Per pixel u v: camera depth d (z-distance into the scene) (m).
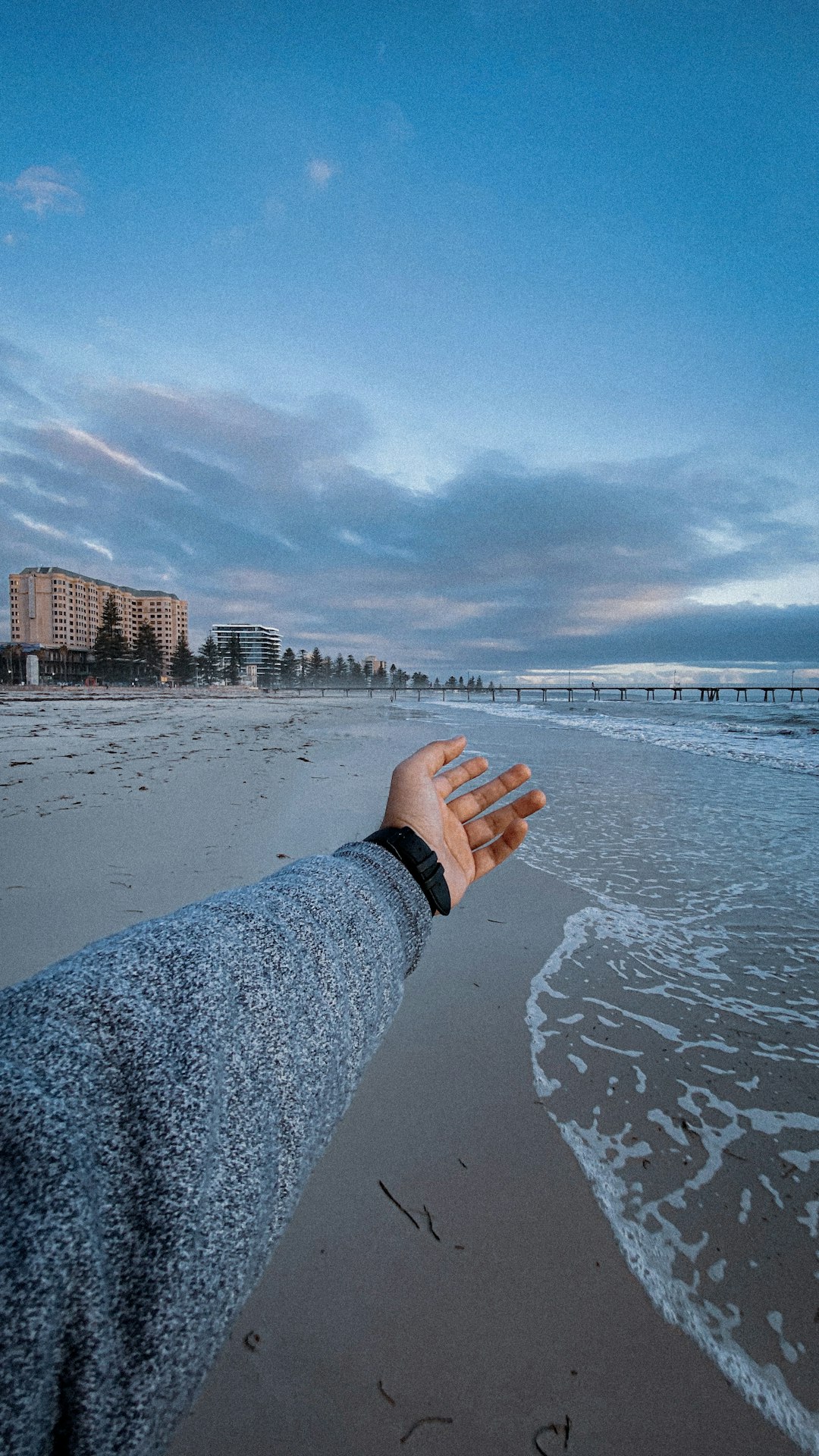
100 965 0.49
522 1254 1.32
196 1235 0.40
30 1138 0.34
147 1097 0.42
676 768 8.63
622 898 3.45
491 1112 1.76
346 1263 1.30
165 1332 0.36
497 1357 1.12
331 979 0.59
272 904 0.64
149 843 3.90
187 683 111.88
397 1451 0.99
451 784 0.98
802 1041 2.12
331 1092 0.55
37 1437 0.26
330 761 8.03
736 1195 1.48
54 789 5.41
